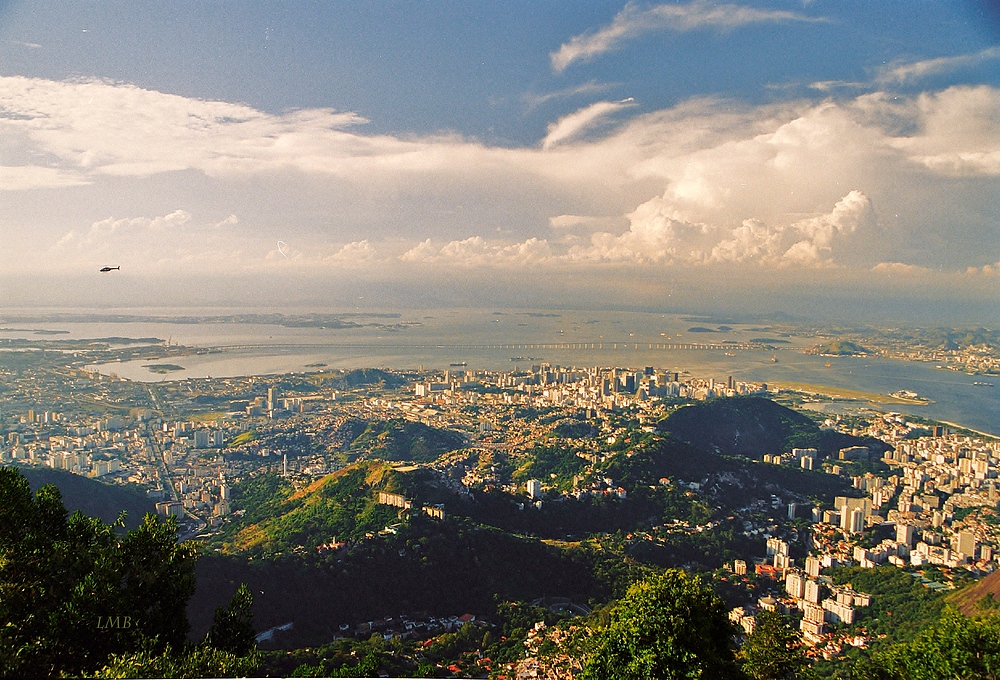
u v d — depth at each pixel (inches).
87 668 614.9
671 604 621.9
